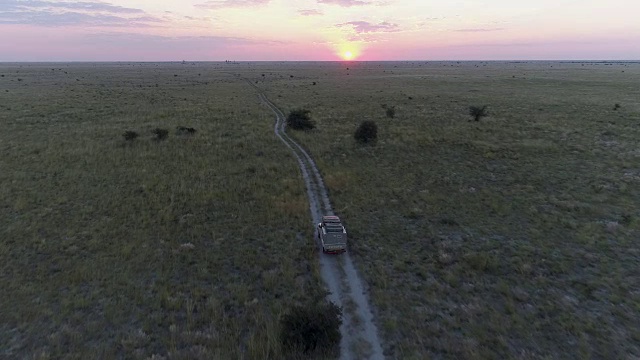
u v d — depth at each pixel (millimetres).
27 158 37656
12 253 21109
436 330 15297
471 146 44062
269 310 16703
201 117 62062
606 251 21219
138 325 15719
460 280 19031
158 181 32656
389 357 13992
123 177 33406
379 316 16344
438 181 33250
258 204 28250
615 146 42531
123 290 18062
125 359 13875
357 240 23125
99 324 15594
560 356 13875
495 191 30609
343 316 16312
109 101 78250
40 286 18172
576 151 41219
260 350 13961
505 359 13766
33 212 26391
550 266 19922
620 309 16422
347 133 51688
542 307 16641
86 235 23266
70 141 44344
